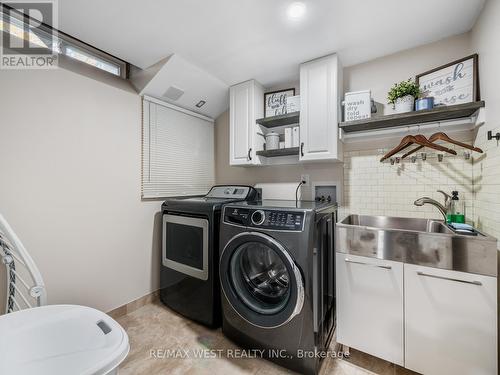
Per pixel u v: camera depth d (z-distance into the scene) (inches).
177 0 52.1
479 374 44.3
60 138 64.6
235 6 54.1
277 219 55.1
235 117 94.3
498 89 49.1
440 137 59.3
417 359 49.5
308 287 51.0
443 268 46.9
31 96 59.7
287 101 85.4
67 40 68.0
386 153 74.8
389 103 71.9
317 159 75.6
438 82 65.6
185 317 77.4
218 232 70.9
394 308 51.7
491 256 43.2
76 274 67.7
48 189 62.4
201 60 77.5
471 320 44.7
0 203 54.9
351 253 56.6
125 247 79.9
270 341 56.5
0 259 55.1
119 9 54.8
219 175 116.6
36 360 36.3
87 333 39.8
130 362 58.0
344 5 54.0
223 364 57.3
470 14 57.4
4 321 41.0
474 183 62.5
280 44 69.1
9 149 56.1
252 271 67.1
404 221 71.2
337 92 73.0
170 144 95.6
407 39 67.1
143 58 75.9
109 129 75.9
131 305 81.2
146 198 87.0
